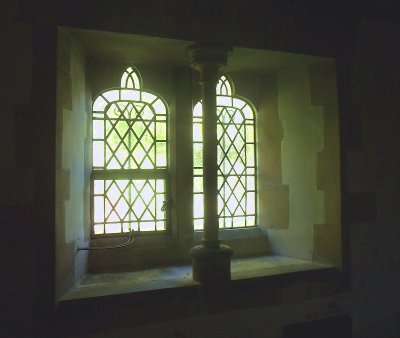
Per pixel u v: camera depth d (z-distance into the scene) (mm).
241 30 2334
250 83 2998
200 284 2250
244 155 2998
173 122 2762
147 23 2139
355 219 2619
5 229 1889
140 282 2279
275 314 2414
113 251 2580
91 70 2598
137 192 2703
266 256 2895
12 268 1892
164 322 2164
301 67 2795
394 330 2764
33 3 1956
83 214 2445
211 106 2328
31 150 1924
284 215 2893
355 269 2615
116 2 2076
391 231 2760
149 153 2756
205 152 2332
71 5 2002
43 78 1947
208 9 2260
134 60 2633
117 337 2064
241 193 2992
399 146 2822
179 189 2736
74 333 1979
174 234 2734
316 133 2703
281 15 2436
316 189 2697
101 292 2090
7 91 1912
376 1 2721
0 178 1888
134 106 2729
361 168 2656
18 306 1896
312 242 2715
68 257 2127
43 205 1924
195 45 2273
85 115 2500
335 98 2605
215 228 2326
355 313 2629
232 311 2311
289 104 2869
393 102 2814
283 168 2898
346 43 2645
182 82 2785
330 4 2545
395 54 2846
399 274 2787
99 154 2623
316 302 2518
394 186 2785
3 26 1918
